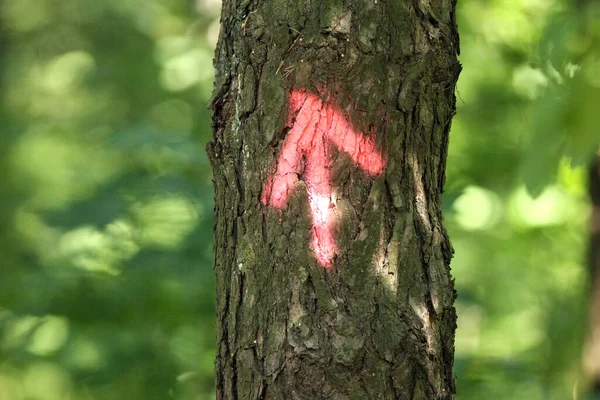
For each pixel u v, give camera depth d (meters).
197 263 6.50
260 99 2.50
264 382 2.48
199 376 7.14
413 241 2.50
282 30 2.47
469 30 7.76
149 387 6.86
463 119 8.40
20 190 13.09
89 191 7.23
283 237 2.47
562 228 8.20
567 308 7.56
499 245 9.52
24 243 11.55
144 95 12.36
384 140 2.47
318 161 2.46
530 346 8.52
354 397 2.40
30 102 14.84
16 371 8.95
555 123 2.56
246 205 2.53
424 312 2.48
